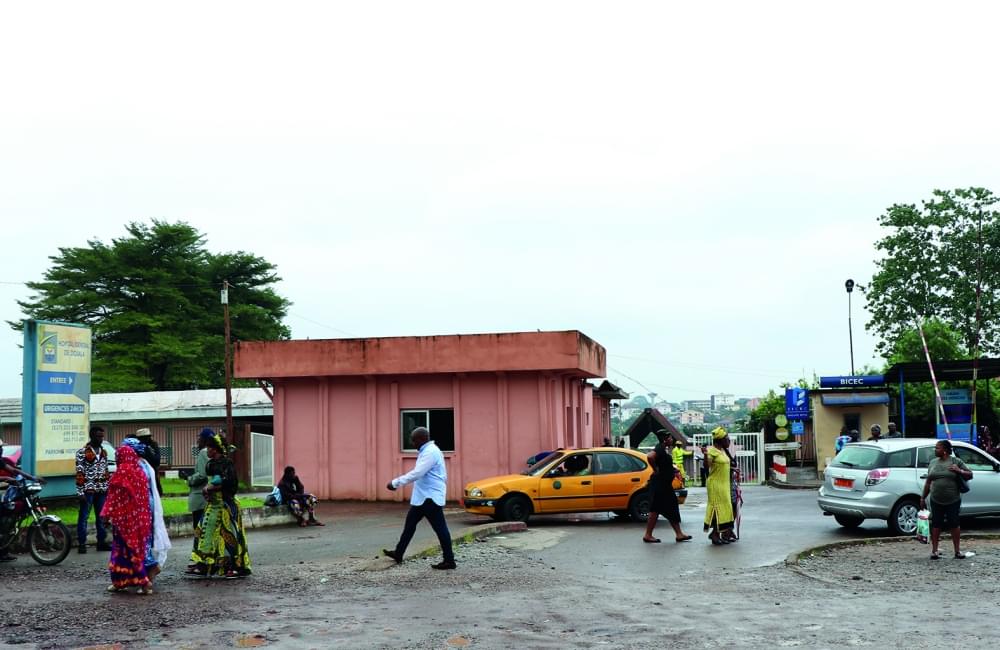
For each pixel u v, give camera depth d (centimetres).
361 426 2781
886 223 5550
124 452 1183
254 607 1074
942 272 5369
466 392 2736
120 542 1160
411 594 1162
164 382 6569
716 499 1675
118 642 902
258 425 4262
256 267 7144
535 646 878
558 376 2802
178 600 1120
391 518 2288
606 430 4600
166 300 6712
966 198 5403
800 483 3281
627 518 2214
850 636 918
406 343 2723
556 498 2105
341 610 1055
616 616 1020
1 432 4300
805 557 1486
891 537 1694
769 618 1008
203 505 1453
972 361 3134
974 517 1916
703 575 1323
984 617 1013
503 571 1357
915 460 1797
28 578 1297
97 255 6725
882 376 3628
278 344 2769
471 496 2108
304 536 1891
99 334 6531
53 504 2083
